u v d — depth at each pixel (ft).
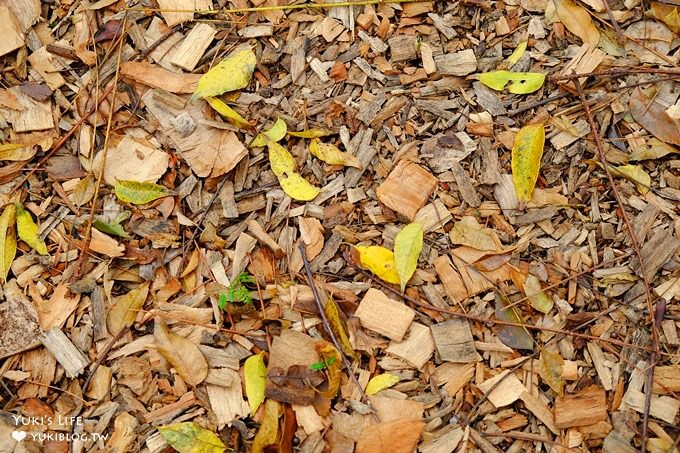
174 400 3.41
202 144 3.59
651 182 3.58
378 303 3.46
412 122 3.65
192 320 3.46
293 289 3.46
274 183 3.59
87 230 3.53
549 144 3.60
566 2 3.72
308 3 3.74
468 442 3.36
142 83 3.66
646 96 3.63
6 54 3.67
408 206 3.55
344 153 3.59
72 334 3.46
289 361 3.38
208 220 3.56
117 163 3.59
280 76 3.70
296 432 3.35
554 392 3.40
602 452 3.34
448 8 3.73
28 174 3.59
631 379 3.40
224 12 3.71
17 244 3.55
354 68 3.70
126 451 3.35
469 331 3.44
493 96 3.66
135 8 3.72
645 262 3.49
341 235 3.54
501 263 3.50
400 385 3.40
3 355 3.43
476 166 3.59
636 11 3.71
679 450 3.32
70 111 3.65
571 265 3.51
